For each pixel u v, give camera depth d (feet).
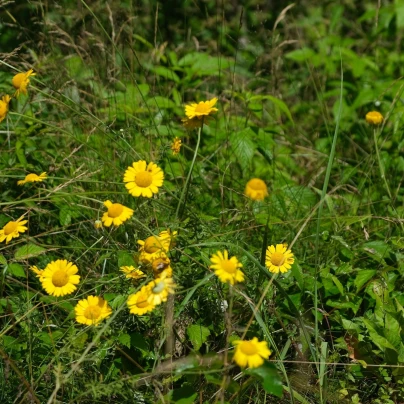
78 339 8.14
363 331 9.49
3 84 13.43
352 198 12.46
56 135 12.70
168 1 19.77
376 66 16.81
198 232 9.27
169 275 7.80
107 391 7.39
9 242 10.69
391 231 11.68
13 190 11.78
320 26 20.06
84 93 13.82
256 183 7.55
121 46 15.33
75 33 15.62
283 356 8.70
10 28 16.39
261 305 9.05
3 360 8.61
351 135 15.15
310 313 9.83
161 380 8.16
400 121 14.11
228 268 7.29
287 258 8.63
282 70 19.10
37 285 10.29
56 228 10.22
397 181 13.28
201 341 8.45
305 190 12.29
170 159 12.66
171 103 14.05
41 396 8.26
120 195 11.27
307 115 16.66
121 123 13.41
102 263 10.18
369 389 9.31
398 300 9.93
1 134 12.98
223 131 13.96
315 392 8.89
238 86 16.37
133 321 8.48
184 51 17.62
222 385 7.21
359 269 10.09
